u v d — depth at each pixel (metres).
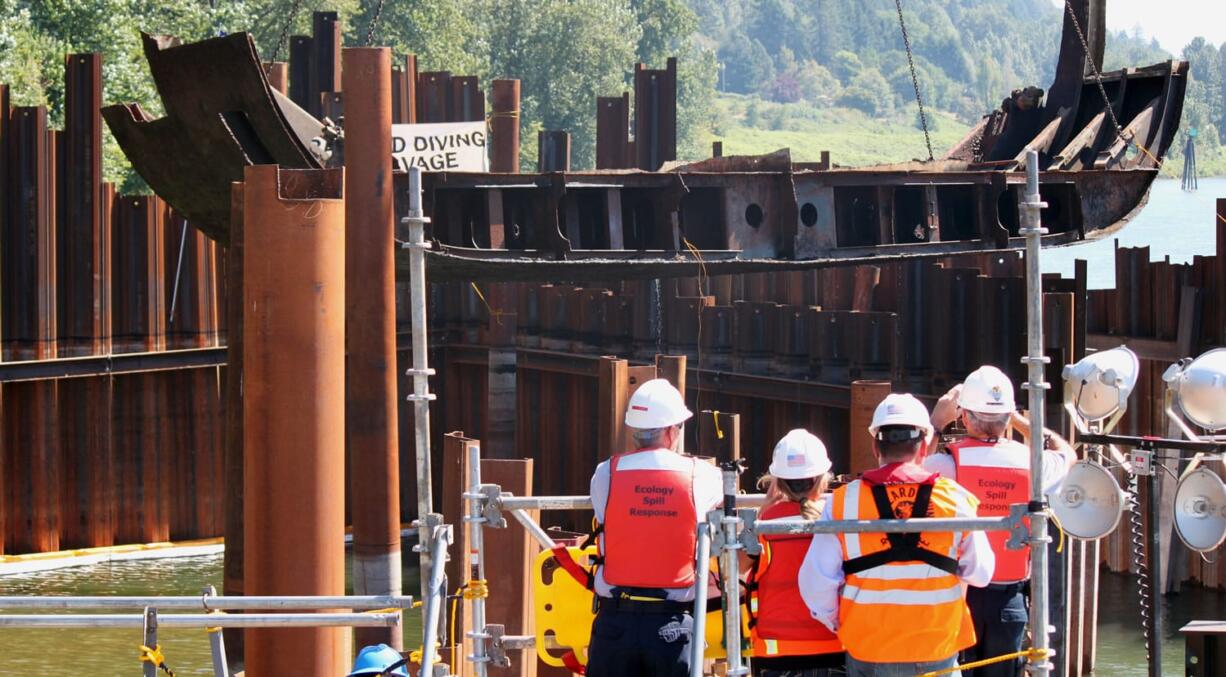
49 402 50.88
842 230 40.66
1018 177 41.75
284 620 18.53
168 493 54.16
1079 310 38.66
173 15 115.62
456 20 180.38
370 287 31.08
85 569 51.28
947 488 17.27
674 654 18.19
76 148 51.25
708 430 36.25
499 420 57.78
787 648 18.75
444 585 19.64
